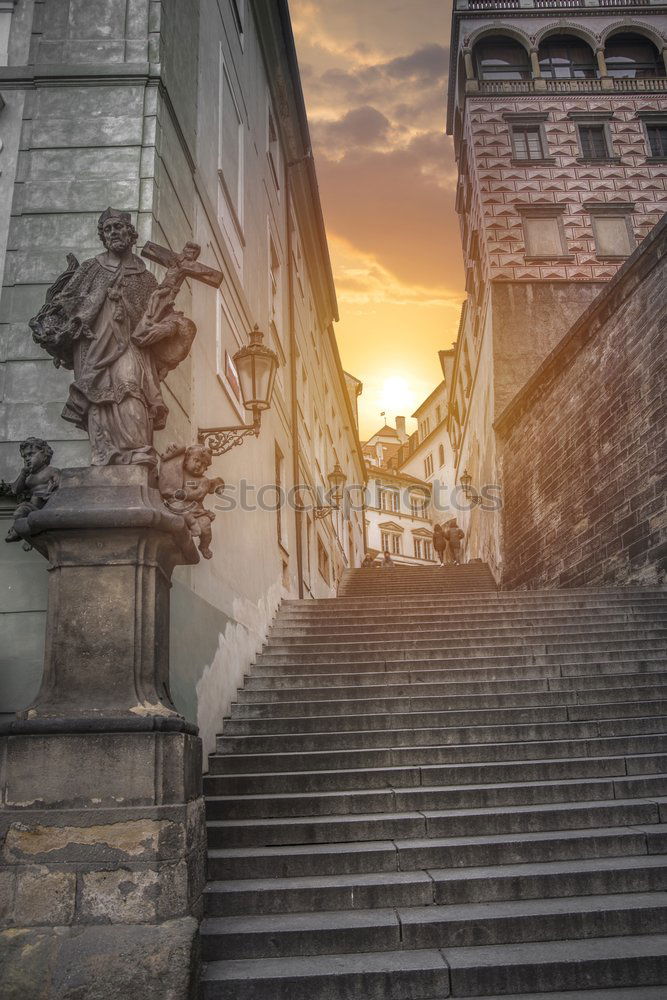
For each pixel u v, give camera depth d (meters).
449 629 10.53
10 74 7.21
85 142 7.01
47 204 6.81
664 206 24.56
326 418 26.31
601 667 8.62
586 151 25.42
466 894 4.69
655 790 5.98
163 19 7.56
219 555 8.67
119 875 3.93
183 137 7.97
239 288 10.75
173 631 6.63
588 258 23.89
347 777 6.21
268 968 4.03
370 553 50.34
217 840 5.37
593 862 5.01
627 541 13.13
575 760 6.35
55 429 6.11
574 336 15.51
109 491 4.69
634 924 4.38
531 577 18.16
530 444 18.62
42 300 6.52
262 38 14.98
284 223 17.38
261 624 10.58
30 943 3.76
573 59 26.88
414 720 7.37
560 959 4.00
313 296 23.67
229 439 7.32
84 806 4.05
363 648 9.91
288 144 18.16
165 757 4.16
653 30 26.25
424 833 5.40
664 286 12.05
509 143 25.25
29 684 5.57
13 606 5.73
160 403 5.09
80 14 7.47
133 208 6.82
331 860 5.04
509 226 24.28
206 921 4.45
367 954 4.21
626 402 13.30
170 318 5.20
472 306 28.14
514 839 5.19
